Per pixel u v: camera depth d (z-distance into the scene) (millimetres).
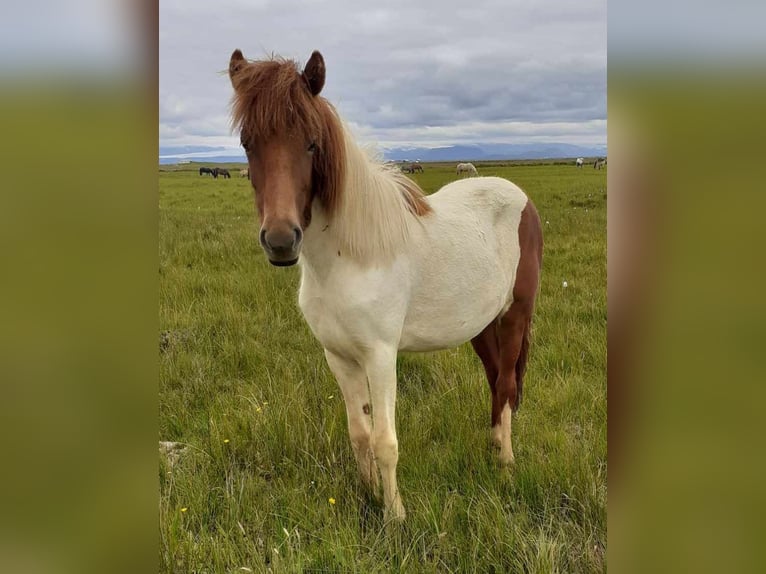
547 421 3420
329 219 2363
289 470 2955
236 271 6301
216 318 4891
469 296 2859
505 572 2252
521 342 3330
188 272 6273
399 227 2566
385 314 2496
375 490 2756
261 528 2506
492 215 3125
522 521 2475
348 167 2363
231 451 3109
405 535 2447
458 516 2539
